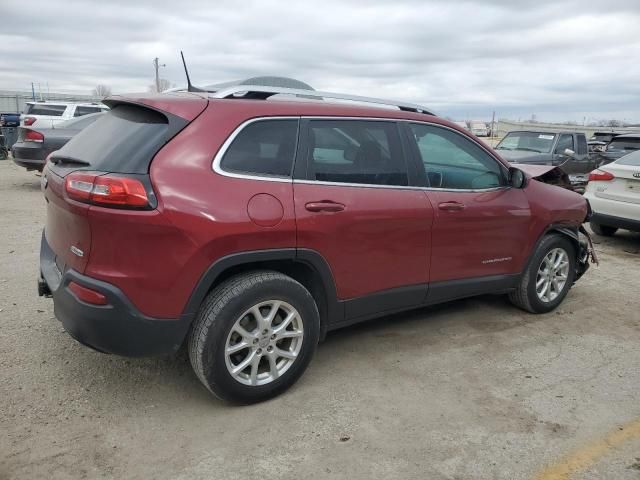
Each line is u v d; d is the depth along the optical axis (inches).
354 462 109.2
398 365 152.0
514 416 127.6
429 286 158.4
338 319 143.1
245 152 123.1
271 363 129.0
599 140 718.5
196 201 113.1
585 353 164.1
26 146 406.0
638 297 221.0
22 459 106.3
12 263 231.5
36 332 162.1
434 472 106.9
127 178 109.3
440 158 160.6
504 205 172.2
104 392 132.0
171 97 125.7
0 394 128.6
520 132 512.1
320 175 133.3
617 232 366.3
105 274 111.0
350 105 145.8
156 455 109.7
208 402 129.7
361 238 138.6
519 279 185.5
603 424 125.2
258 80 165.6
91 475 103.0
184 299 115.3
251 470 106.0
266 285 123.1
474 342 169.5
